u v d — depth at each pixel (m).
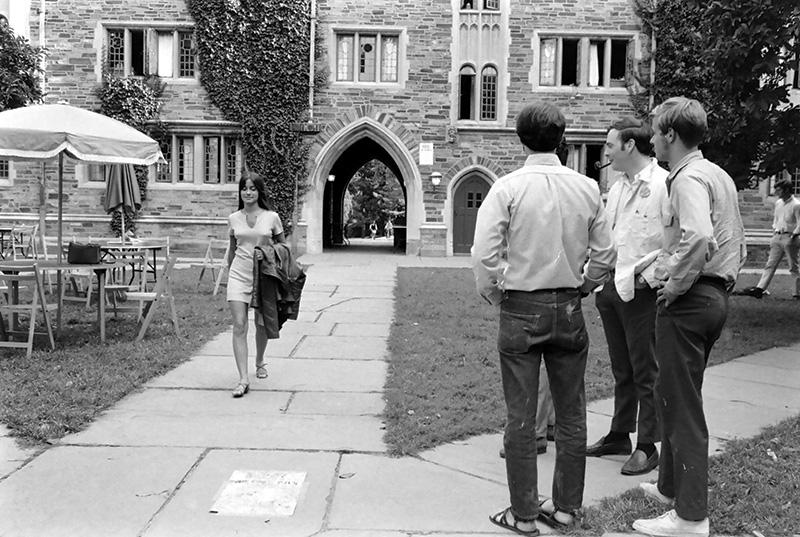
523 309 3.21
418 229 19.83
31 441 4.43
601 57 19.84
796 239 11.88
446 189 19.73
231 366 6.65
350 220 41.88
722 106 9.26
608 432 4.85
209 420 4.96
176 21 19.42
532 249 3.18
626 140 4.15
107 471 3.98
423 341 7.67
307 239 19.73
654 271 3.62
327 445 4.47
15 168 19.28
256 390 5.80
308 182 19.66
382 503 3.61
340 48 19.73
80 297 9.55
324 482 3.87
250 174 5.87
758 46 8.48
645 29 19.42
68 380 5.80
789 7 8.27
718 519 3.41
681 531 3.24
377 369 6.59
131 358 6.68
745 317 10.00
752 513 3.47
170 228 19.59
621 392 4.40
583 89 19.64
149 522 3.36
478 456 4.32
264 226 5.81
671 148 3.41
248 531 3.28
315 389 5.85
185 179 19.91
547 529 3.34
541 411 4.43
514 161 19.73
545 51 19.86
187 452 4.30
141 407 5.26
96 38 19.38
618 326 4.33
